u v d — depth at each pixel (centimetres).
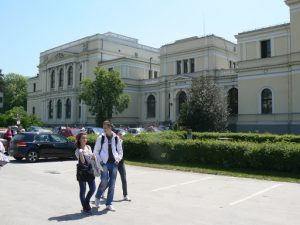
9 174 1538
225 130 3153
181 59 5353
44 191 1134
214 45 4975
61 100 7200
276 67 3966
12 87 10444
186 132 2470
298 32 3791
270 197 1062
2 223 754
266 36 4153
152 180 1402
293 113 3781
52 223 761
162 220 790
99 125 4994
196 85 3266
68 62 6944
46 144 2138
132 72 6122
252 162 1639
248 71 4209
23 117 5778
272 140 2330
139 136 2281
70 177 1474
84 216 827
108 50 6525
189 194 1108
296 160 1516
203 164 1833
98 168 876
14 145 2098
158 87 5666
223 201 1003
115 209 901
